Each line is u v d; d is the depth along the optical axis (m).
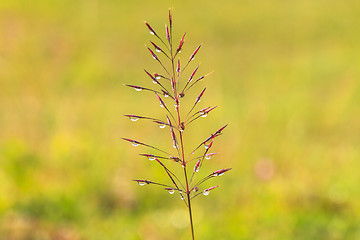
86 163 6.92
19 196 6.13
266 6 21.88
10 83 9.46
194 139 8.18
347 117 9.62
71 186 6.45
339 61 14.52
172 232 5.58
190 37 18.86
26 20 17.38
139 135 8.96
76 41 15.33
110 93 12.31
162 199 6.48
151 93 12.56
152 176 6.68
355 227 5.25
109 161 7.12
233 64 15.33
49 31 16.39
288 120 8.76
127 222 5.84
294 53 16.53
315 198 6.00
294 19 20.09
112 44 16.66
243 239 5.15
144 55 16.02
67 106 9.50
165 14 20.70
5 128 8.26
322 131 8.95
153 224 5.79
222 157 7.57
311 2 21.44
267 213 5.69
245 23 20.14
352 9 20.11
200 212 6.03
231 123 8.84
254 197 6.27
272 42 18.23
